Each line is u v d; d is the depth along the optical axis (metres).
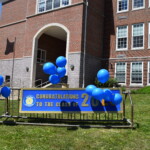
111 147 4.71
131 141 5.11
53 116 8.23
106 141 5.09
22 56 21.22
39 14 19.59
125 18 19.14
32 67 19.20
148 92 14.69
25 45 20.20
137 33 18.48
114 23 19.62
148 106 10.05
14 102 12.44
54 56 22.84
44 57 21.56
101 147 4.70
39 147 4.70
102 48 19.73
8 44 23.09
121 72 18.73
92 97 6.62
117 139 5.24
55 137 5.40
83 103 6.64
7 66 22.58
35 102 6.80
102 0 20.02
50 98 6.77
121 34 19.22
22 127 6.42
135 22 18.61
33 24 19.97
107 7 20.20
